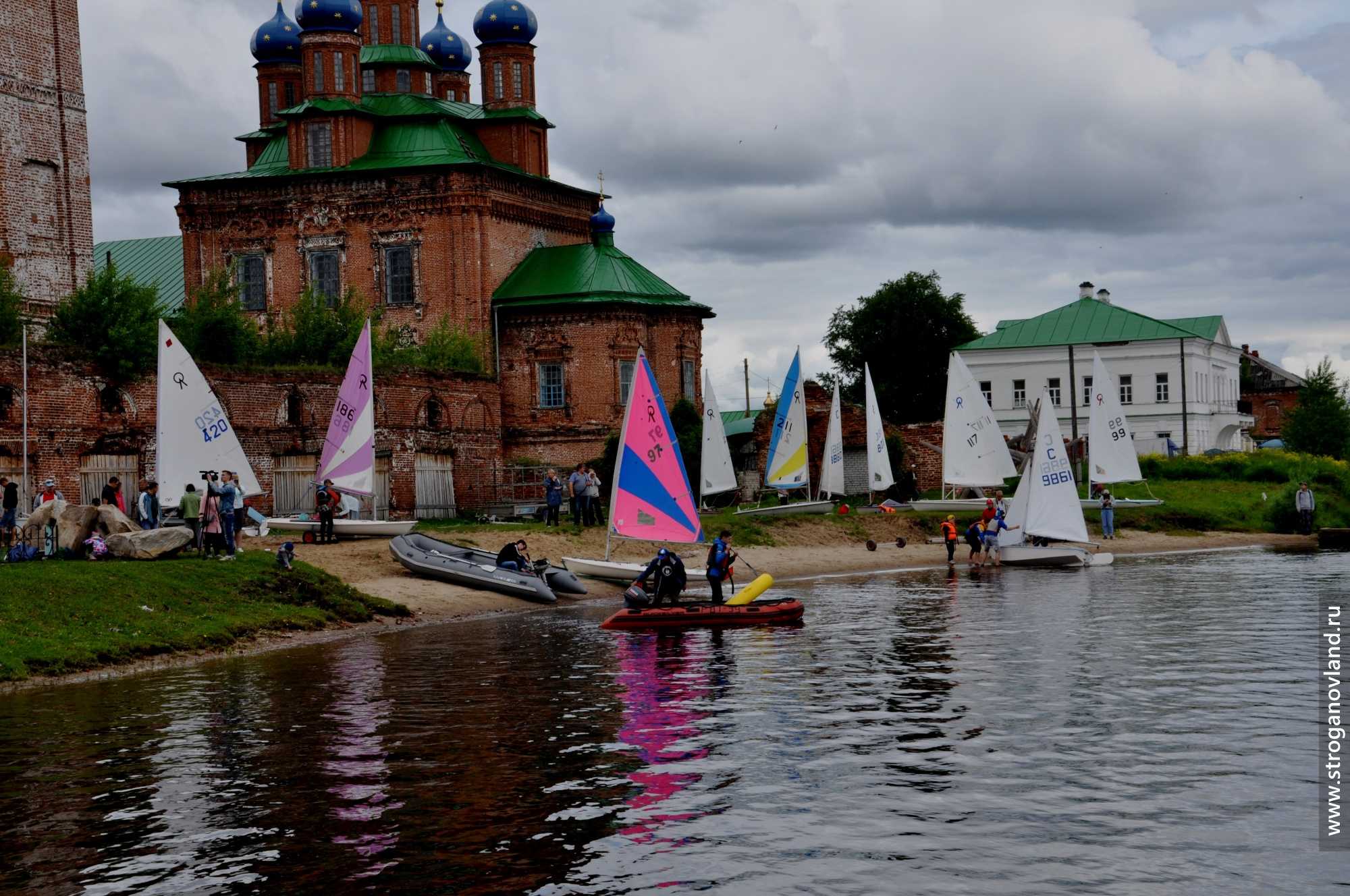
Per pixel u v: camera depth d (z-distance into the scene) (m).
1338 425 121.62
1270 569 58.53
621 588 52.69
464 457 73.69
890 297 133.00
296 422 64.00
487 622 43.00
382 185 91.69
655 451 44.91
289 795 21.19
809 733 25.02
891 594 50.31
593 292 90.56
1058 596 48.03
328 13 93.25
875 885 17.11
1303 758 22.80
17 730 25.89
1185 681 29.77
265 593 41.00
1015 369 124.88
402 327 91.56
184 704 28.41
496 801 20.78
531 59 98.94
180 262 102.12
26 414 49.78
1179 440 121.19
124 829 19.62
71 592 35.97
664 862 18.02
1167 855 18.06
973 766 22.39
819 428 88.19
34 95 68.75
